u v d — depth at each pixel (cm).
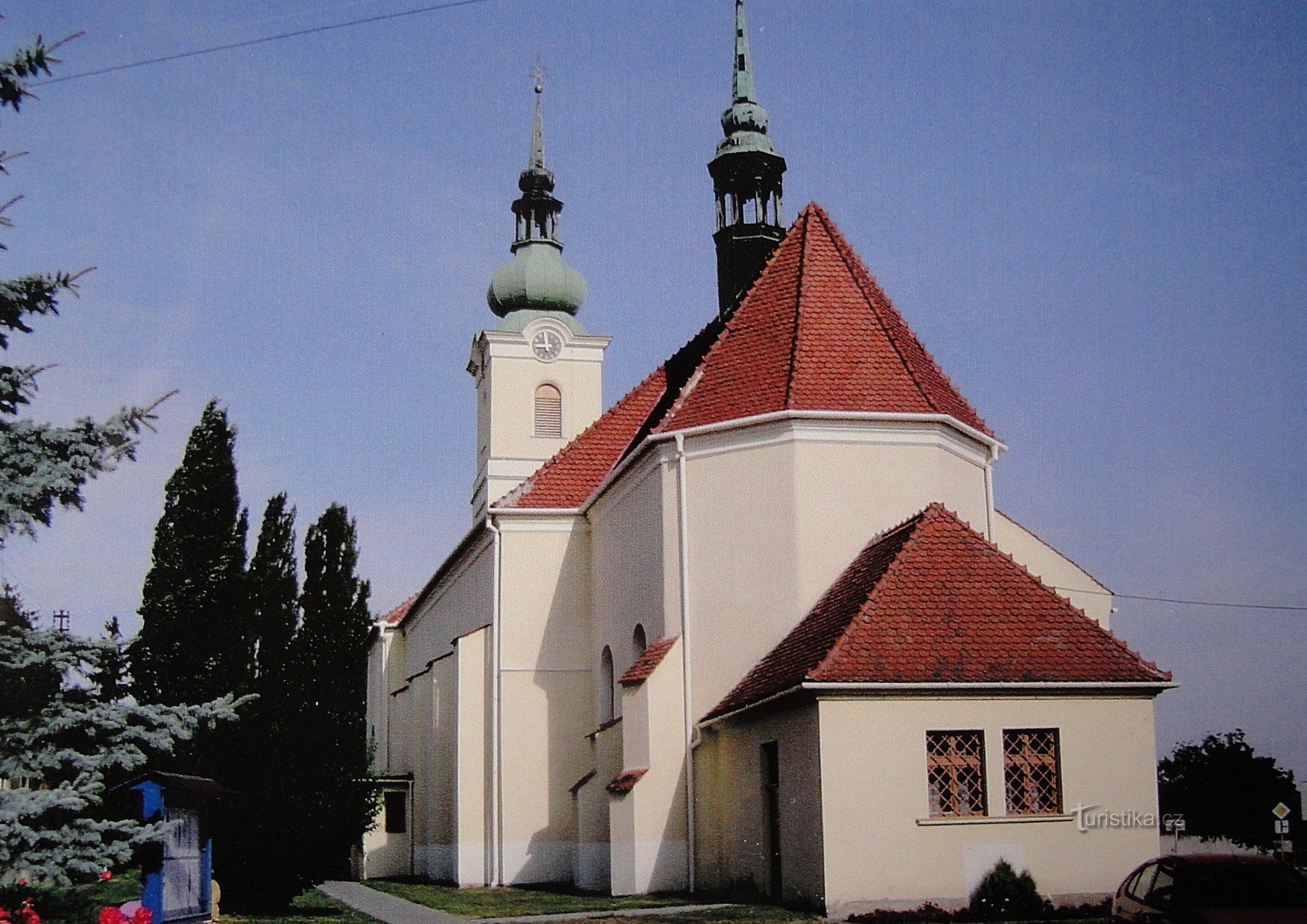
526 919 2270
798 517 2630
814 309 2884
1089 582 3092
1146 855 2194
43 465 1653
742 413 2734
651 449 2842
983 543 2412
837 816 2109
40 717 1667
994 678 2181
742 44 3769
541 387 5728
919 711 2164
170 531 2638
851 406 2688
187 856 1980
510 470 5634
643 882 2623
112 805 2083
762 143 3631
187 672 2509
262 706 2325
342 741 2359
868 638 2205
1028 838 2159
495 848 3359
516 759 3394
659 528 2806
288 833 2273
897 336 2892
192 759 2275
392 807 4144
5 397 1702
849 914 2077
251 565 2708
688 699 2680
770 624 2617
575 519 3512
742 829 2486
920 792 2141
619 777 2694
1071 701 2222
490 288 5934
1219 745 5612
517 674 3434
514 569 3488
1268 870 1733
